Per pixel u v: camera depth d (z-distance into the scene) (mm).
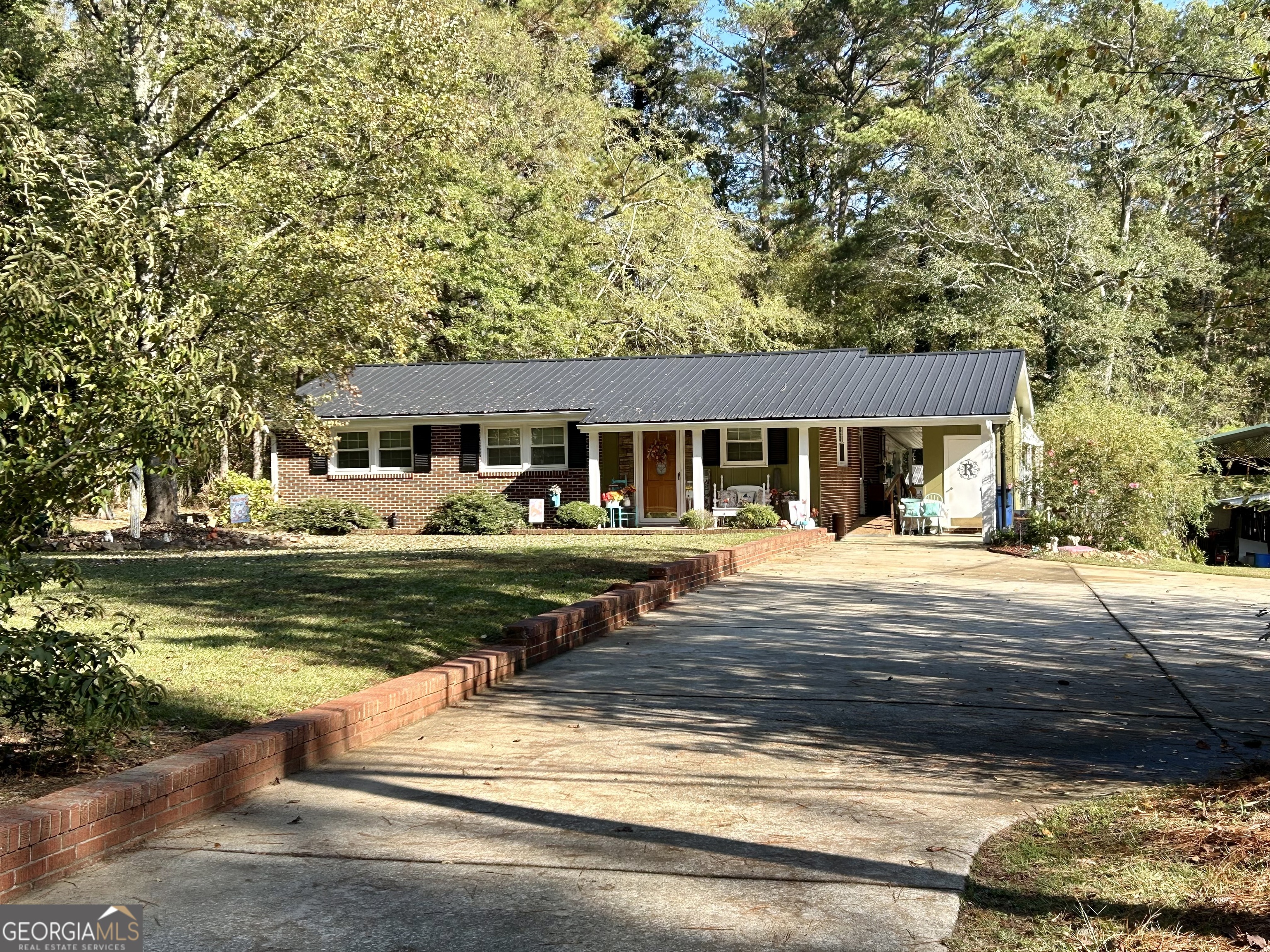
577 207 38719
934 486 27750
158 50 20938
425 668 8203
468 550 17562
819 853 4785
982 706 7770
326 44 19766
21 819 4352
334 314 21016
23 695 5207
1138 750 6562
